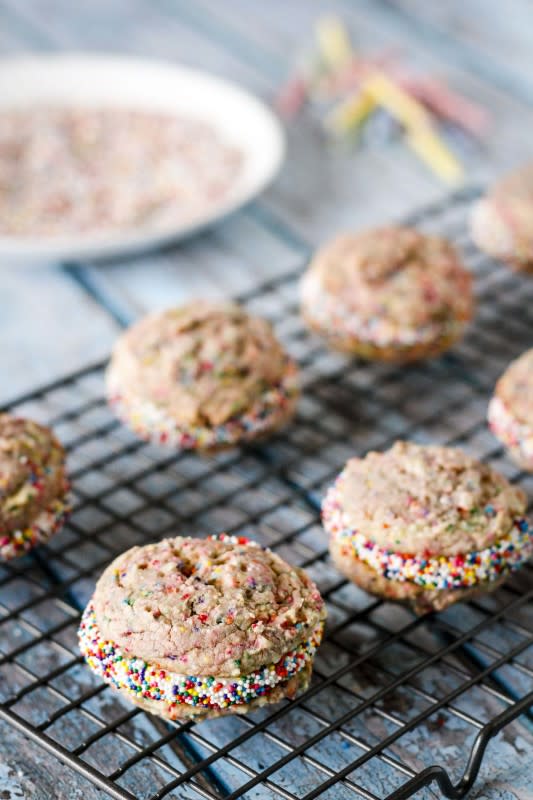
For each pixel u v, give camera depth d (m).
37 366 0.74
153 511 0.67
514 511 0.62
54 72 0.90
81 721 0.60
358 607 0.63
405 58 0.98
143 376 0.68
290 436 0.70
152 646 0.57
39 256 0.77
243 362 0.68
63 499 0.65
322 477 0.68
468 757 0.58
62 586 0.62
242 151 0.85
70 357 0.75
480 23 1.04
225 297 0.78
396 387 0.73
